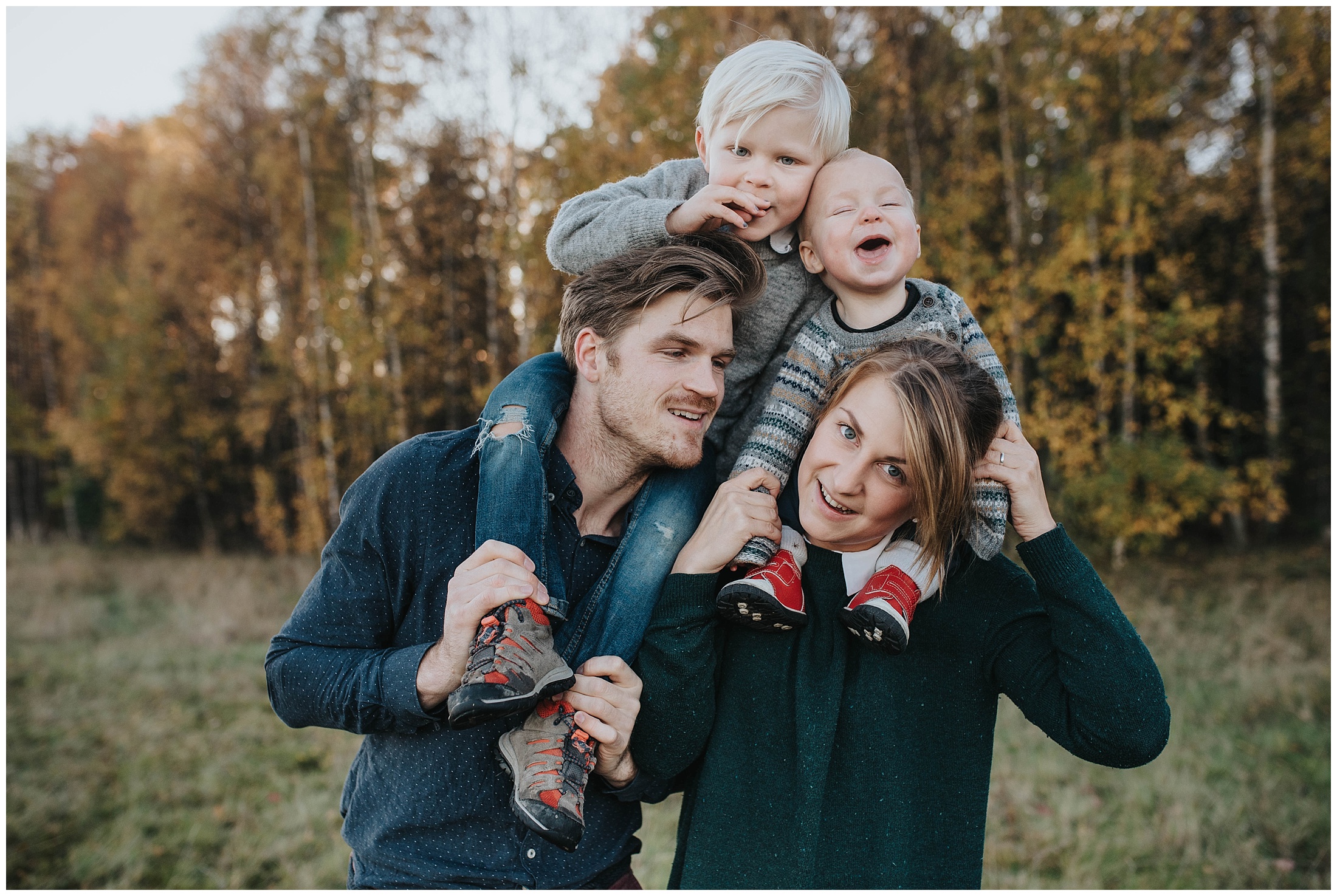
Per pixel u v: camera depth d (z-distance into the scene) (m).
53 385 18.89
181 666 7.74
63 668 7.72
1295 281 11.95
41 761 5.55
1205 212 10.59
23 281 19.20
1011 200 9.95
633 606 1.35
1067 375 9.96
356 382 12.40
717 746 1.41
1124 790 4.47
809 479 1.38
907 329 1.47
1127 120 9.66
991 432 1.31
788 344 1.61
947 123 10.84
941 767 1.36
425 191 12.61
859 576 1.41
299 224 13.85
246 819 4.62
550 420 1.42
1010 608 1.40
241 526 16.83
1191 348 9.43
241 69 14.20
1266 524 11.44
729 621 1.40
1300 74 9.82
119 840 4.38
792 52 1.54
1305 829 3.99
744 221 1.42
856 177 1.45
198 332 16.45
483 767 1.32
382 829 1.33
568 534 1.42
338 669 1.28
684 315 1.29
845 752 1.36
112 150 18.77
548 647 1.20
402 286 12.54
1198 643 6.73
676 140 8.29
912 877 1.31
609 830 1.44
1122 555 9.56
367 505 1.36
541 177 9.52
